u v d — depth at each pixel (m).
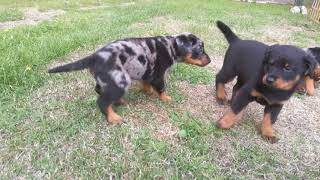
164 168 0.57
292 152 0.64
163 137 0.64
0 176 0.54
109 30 1.22
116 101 0.69
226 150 0.63
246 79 0.66
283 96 0.60
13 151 0.59
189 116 0.71
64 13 1.77
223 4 2.29
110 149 0.60
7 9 1.83
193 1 2.26
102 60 0.63
